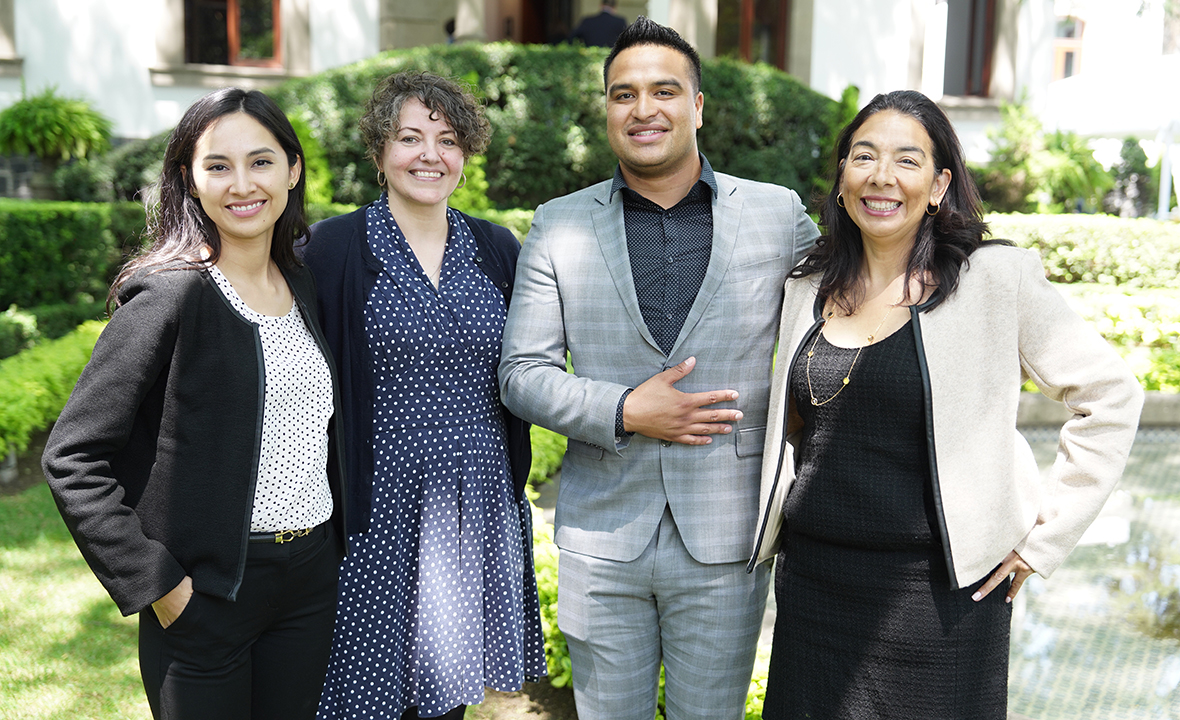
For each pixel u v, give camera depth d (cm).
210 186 178
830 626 191
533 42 1300
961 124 1209
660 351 215
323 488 197
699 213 221
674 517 214
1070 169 1120
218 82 1052
